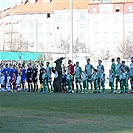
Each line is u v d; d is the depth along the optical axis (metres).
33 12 140.62
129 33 128.38
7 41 137.50
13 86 39.91
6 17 147.62
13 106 19.16
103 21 130.50
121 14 128.62
